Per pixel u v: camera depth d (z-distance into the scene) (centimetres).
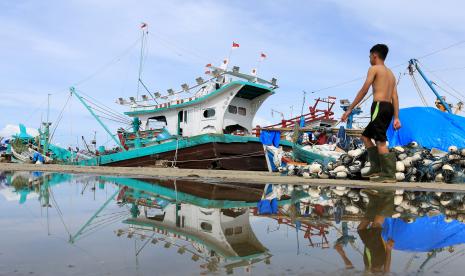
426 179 1028
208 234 224
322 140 1753
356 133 1555
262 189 619
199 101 2120
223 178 944
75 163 2614
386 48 759
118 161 2311
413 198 492
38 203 362
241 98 2231
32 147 3169
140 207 354
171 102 2248
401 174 966
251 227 253
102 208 338
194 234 223
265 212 337
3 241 193
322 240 206
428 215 322
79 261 153
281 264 151
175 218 293
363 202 434
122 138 2433
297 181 846
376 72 754
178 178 905
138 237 208
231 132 2186
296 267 146
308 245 192
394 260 159
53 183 637
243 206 382
